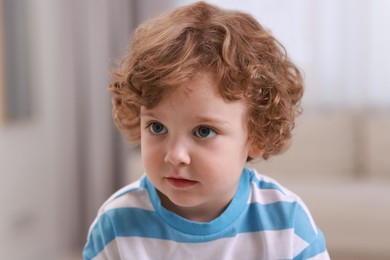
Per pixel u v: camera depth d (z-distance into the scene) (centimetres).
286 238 84
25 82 253
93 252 86
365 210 244
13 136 247
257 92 77
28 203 257
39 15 263
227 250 83
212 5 87
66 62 278
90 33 280
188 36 76
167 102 70
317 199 249
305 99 297
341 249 248
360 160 284
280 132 84
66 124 281
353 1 290
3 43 237
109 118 290
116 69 88
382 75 292
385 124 282
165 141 72
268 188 88
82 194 291
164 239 83
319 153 284
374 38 291
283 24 293
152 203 84
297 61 295
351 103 296
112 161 294
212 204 83
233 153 74
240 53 76
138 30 88
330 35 294
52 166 275
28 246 258
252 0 293
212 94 71
